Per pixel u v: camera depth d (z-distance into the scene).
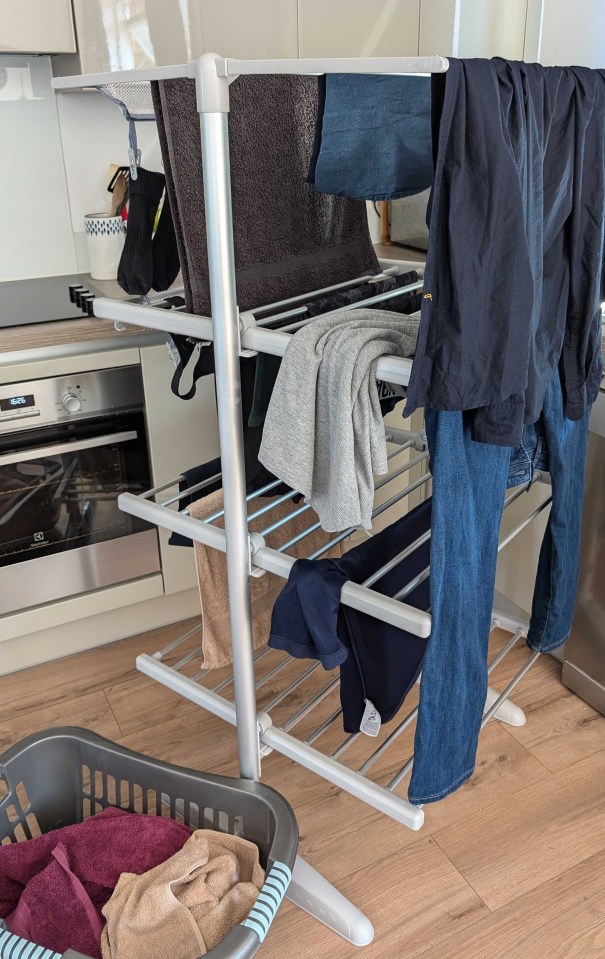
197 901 1.32
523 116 0.92
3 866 1.45
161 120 1.09
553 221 1.07
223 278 1.11
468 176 0.88
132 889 1.35
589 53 2.11
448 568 1.11
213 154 1.04
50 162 2.22
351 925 1.42
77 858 1.44
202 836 1.44
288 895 1.52
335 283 1.45
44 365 1.81
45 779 1.57
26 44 1.79
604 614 1.85
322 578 1.21
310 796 1.75
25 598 1.99
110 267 2.21
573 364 1.24
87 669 2.18
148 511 1.43
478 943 1.42
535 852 1.60
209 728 1.95
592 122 1.06
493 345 0.95
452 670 1.20
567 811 1.69
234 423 1.21
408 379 1.03
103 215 2.20
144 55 1.91
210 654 1.55
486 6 2.24
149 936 1.28
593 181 1.10
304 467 1.13
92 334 1.86
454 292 0.90
